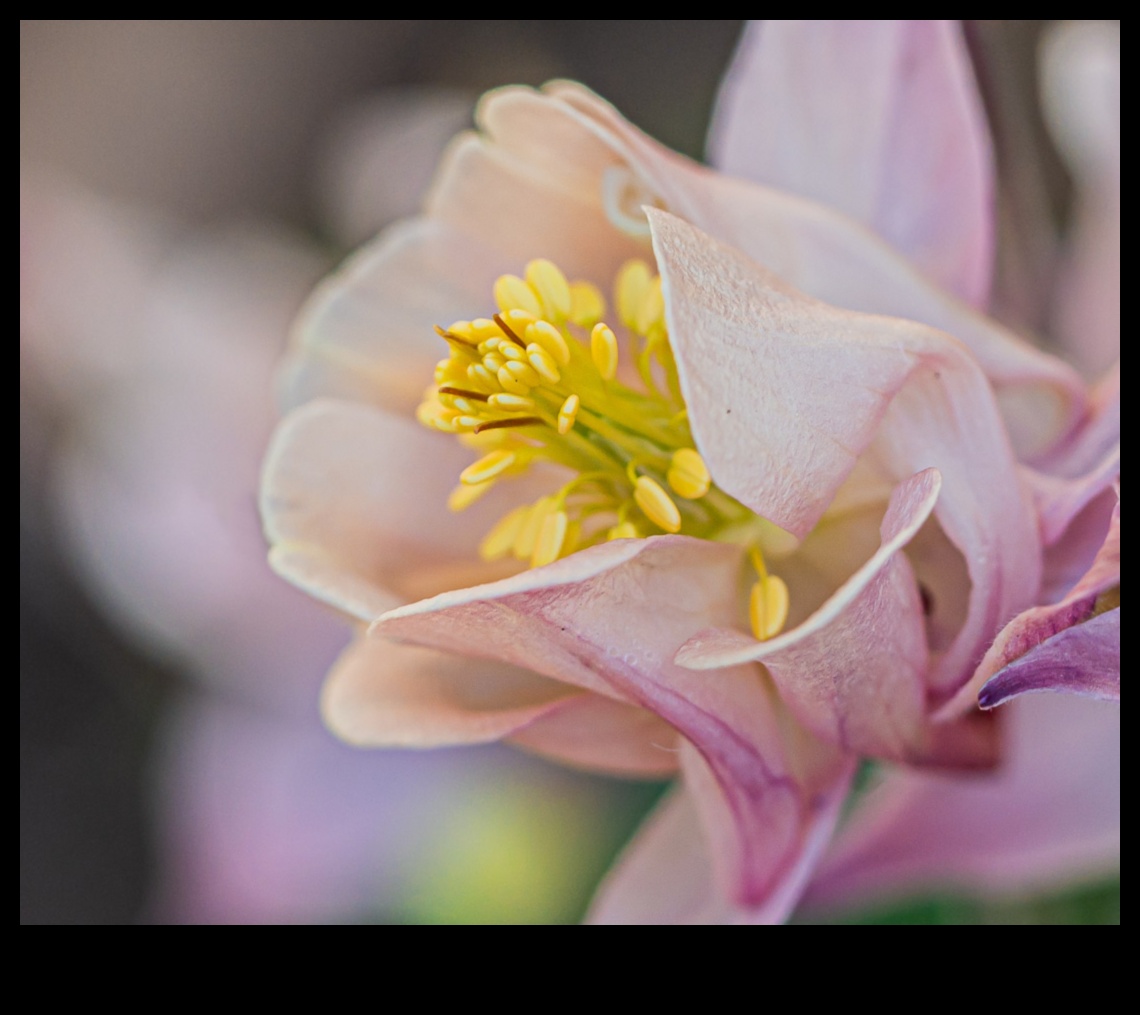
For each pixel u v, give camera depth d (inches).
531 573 5.2
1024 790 6.0
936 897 6.2
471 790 7.4
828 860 6.0
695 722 5.4
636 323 5.6
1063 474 5.6
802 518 5.3
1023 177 6.4
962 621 5.5
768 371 5.2
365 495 5.8
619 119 5.5
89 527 8.3
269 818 7.5
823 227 5.6
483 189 5.8
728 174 5.9
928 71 5.8
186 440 8.1
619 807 7.3
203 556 8.0
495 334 5.5
